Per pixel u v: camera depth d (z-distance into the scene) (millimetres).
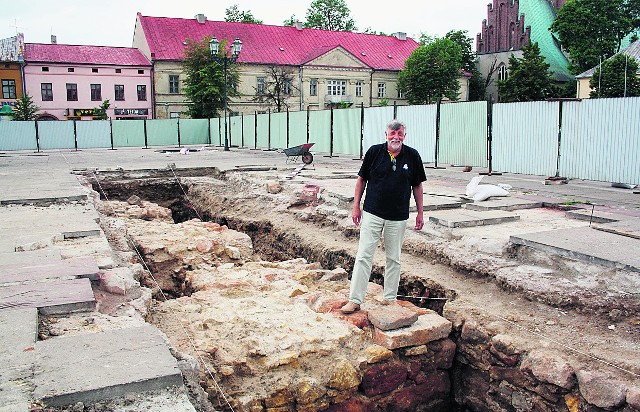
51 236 7648
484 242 7500
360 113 22375
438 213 9320
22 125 36500
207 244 9820
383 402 5496
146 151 34031
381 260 8117
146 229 11000
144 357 3783
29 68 48688
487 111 16219
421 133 19109
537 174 14891
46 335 4273
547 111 14469
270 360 5082
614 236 7168
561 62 63312
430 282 7047
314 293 6754
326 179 14750
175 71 53281
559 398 4879
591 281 5996
